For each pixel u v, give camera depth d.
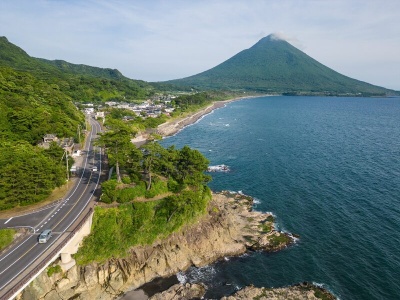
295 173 109.88
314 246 65.94
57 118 115.06
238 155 135.12
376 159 127.56
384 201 85.38
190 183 74.44
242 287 55.16
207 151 142.38
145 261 58.16
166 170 76.19
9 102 106.50
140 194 67.25
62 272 51.34
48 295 48.25
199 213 69.19
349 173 109.12
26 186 63.16
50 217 59.22
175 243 62.81
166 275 57.94
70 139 107.31
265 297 50.75
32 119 100.12
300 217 78.00
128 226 61.19
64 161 81.69
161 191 70.00
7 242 50.69
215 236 66.56
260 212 80.19
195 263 60.88
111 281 53.44
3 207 60.44
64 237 52.59
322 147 149.38
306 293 51.78
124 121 173.75
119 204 63.94
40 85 158.00
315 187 96.50
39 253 48.53
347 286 54.16
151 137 150.12
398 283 54.22
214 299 52.09
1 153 68.50
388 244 65.31
